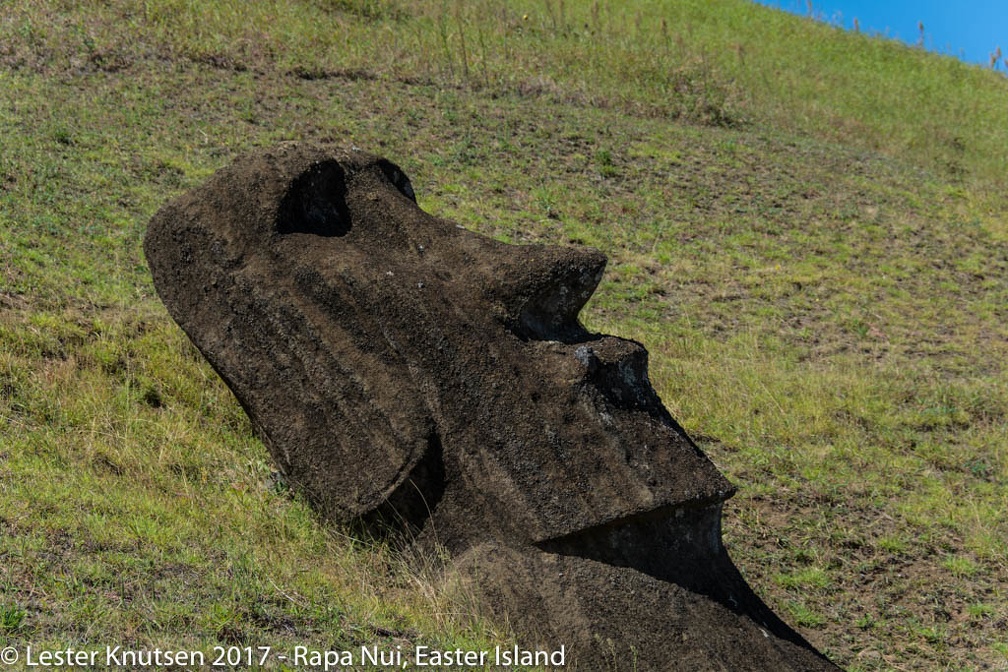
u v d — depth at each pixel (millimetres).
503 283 6273
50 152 11953
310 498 6457
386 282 6215
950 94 24844
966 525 8523
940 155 20375
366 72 16969
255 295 6410
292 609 5168
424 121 15773
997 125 23281
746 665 5750
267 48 16797
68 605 4637
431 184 13938
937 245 15359
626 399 6125
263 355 6453
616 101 18531
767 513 8367
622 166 15922
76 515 5516
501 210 13633
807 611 7309
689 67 20375
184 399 7906
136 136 13039
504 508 5918
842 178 17266
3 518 5250
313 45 17359
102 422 7188
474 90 17453
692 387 10094
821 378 10758
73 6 16562
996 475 9438
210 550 5633
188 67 15602
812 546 8008
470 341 6098
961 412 10453
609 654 5633
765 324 12211
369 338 6211
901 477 9156
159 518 5902
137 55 15461
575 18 22703
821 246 14625
